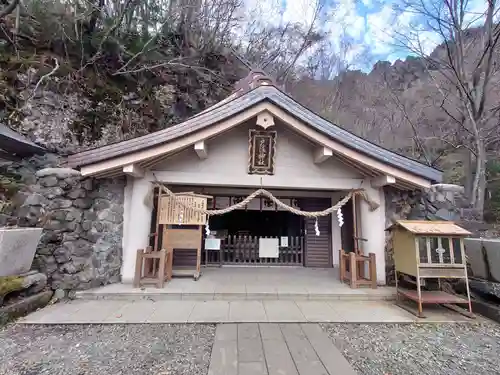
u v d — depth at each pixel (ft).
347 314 13.85
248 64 48.32
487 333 12.05
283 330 12.00
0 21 23.52
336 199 25.13
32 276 13.75
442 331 12.23
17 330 11.55
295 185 19.24
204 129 16.40
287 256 25.23
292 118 16.78
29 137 22.08
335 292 16.51
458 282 16.12
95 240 16.66
